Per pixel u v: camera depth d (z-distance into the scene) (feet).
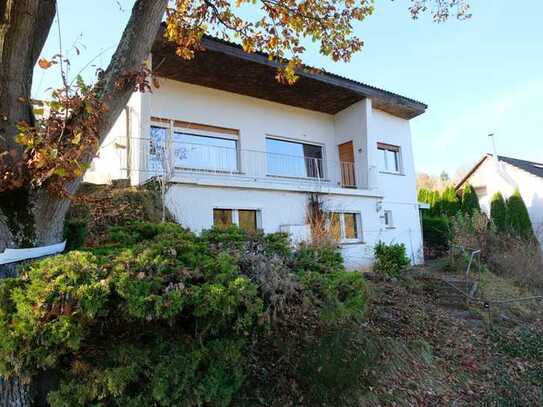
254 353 13.99
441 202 68.08
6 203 10.67
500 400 16.70
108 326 9.23
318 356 13.71
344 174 42.80
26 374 8.25
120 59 12.48
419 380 16.81
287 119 40.73
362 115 41.14
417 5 23.34
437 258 48.80
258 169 37.35
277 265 10.85
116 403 9.03
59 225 11.93
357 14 20.94
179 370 9.46
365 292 12.67
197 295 8.58
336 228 32.71
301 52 21.80
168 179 25.52
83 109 11.12
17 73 10.77
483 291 30.91
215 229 13.47
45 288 7.76
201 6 19.90
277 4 19.94
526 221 55.57
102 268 8.50
